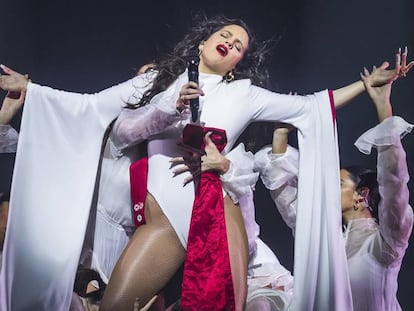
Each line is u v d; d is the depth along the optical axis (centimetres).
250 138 862
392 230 815
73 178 798
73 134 803
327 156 815
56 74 1057
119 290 766
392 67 1050
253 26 1067
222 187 791
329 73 1060
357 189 855
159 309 808
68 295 783
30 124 798
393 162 804
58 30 1059
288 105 815
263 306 811
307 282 804
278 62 1063
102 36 1062
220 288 765
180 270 886
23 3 1052
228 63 806
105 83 1060
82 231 792
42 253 789
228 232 782
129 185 815
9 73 802
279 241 1012
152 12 1066
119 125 793
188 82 760
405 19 1051
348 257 840
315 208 810
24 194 792
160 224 782
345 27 1062
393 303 839
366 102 1034
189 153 790
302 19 1066
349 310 798
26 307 784
